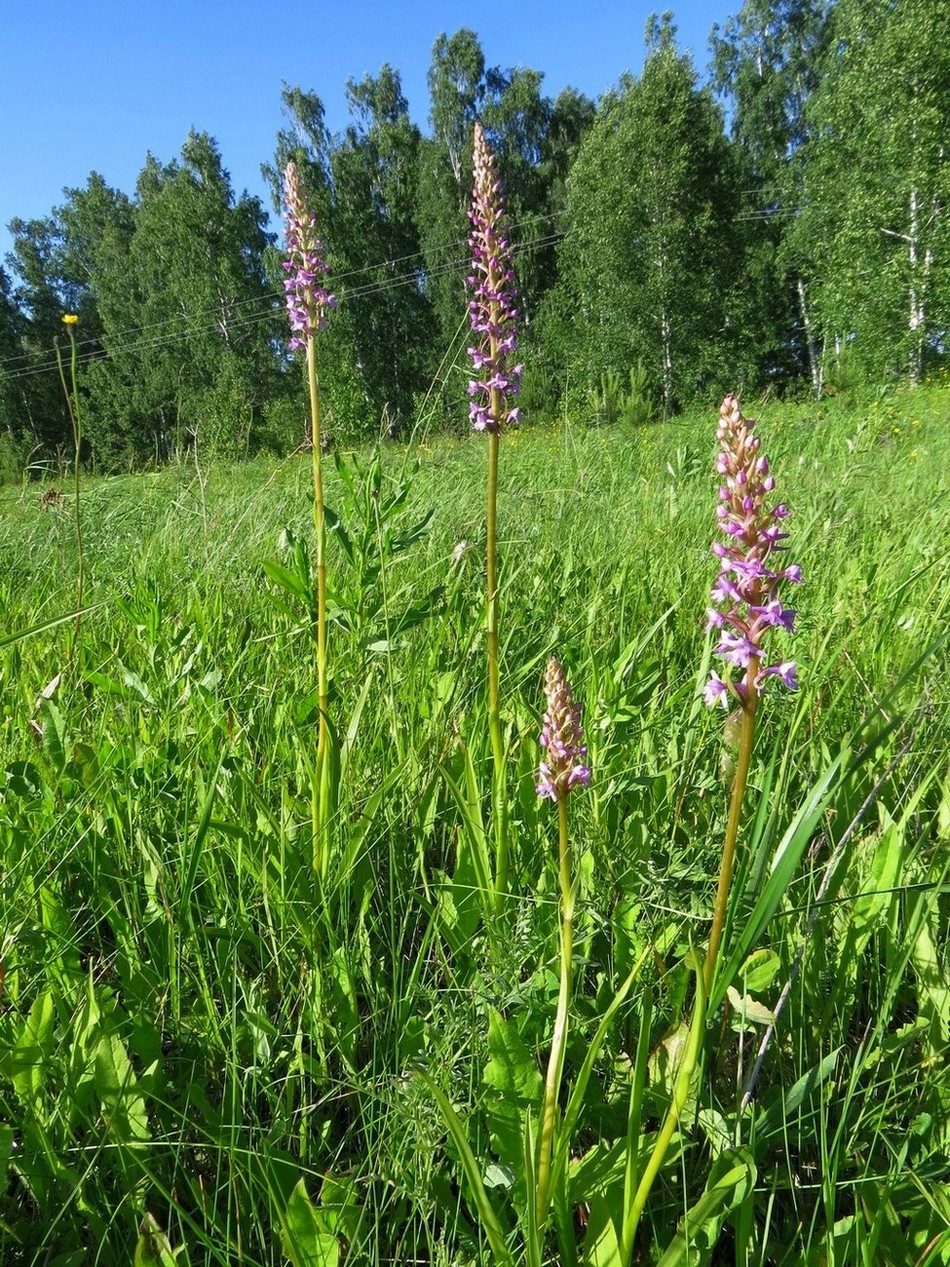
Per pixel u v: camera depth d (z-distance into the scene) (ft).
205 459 33.04
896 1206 5.57
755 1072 6.06
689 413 67.00
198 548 19.40
